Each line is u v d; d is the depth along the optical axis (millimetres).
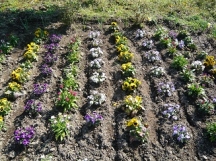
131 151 1822
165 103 2100
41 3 3125
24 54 2480
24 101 2162
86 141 1874
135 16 2895
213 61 2377
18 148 1862
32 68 2414
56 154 1813
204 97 2113
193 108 2062
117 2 3107
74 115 2033
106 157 1797
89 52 2545
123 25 2824
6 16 2932
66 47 2592
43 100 2146
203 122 1978
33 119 2020
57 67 2414
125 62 2426
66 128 1909
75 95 2125
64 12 2857
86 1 3107
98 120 1951
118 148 1836
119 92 2186
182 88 2201
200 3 3125
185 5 3100
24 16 2916
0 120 1976
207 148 1834
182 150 1827
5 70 2418
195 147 1843
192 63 2369
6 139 1924
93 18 2881
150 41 2566
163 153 1808
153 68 2340
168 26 2812
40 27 2822
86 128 1941
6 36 2727
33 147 1855
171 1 3150
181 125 1948
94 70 2355
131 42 2660
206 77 2246
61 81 2256
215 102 2066
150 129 1939
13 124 2010
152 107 2082
